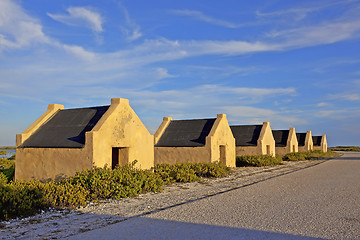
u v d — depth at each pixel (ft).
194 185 43.55
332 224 21.39
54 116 50.34
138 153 49.01
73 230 20.42
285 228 20.39
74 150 40.91
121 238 18.33
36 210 26.00
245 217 23.31
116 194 32.99
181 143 70.13
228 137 75.31
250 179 50.37
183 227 20.59
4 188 26.73
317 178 49.88
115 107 44.93
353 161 100.12
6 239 18.62
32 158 44.04
